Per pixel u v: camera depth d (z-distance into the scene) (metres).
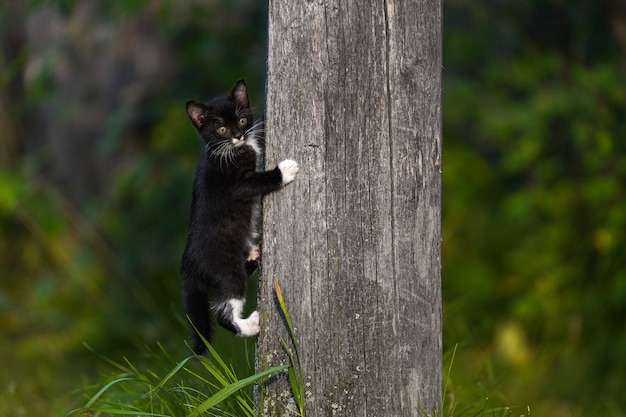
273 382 7.43
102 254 18.83
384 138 7.03
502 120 15.45
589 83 15.39
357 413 7.22
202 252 8.92
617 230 15.02
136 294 17.03
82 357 15.61
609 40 16.56
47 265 19.36
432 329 7.38
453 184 17.52
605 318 14.70
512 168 15.66
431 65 7.14
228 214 8.78
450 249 16.92
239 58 17.53
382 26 6.94
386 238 7.11
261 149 9.10
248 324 8.36
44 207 18.72
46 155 19.95
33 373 14.25
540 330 15.15
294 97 7.11
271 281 7.43
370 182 7.06
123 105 18.17
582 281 15.35
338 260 7.14
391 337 7.18
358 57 6.96
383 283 7.14
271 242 7.39
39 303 17.78
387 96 7.00
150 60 18.83
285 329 7.36
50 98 18.30
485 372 11.81
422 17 7.04
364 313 7.16
